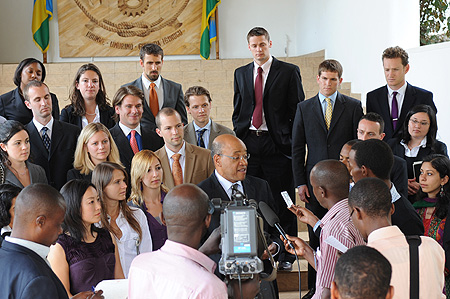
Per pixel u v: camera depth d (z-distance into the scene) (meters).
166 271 1.82
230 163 3.05
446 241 3.15
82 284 2.72
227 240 1.87
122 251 3.14
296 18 8.86
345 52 6.98
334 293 1.55
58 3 8.33
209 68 7.75
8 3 8.44
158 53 4.64
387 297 1.53
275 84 4.58
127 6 8.41
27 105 4.07
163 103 4.70
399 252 1.96
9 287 1.92
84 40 8.41
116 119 4.43
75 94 4.41
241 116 4.71
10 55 8.48
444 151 4.01
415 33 5.92
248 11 8.80
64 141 4.06
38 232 2.04
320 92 4.33
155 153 3.83
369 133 3.68
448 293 3.12
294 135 4.37
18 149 3.50
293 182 4.76
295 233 4.68
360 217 2.06
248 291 1.92
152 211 3.45
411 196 3.85
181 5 8.46
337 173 2.40
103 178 3.09
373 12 6.20
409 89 4.31
